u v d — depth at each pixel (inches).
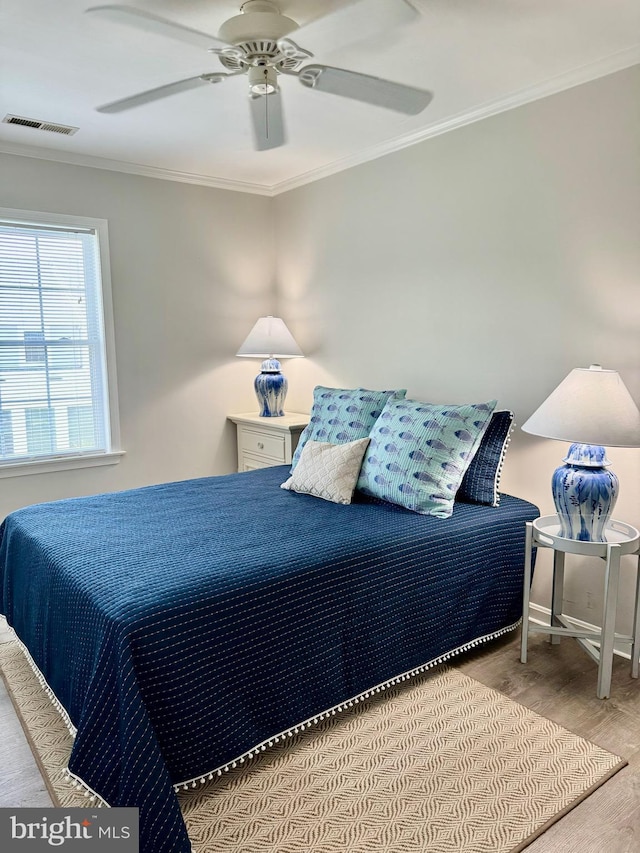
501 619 100.6
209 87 100.7
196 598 67.7
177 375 161.2
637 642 91.5
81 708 68.4
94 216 143.3
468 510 102.3
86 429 150.1
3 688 92.0
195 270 161.3
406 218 134.0
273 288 176.9
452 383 128.0
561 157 103.5
